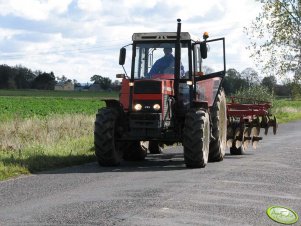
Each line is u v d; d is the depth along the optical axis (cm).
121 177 994
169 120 1227
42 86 14550
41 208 693
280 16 4412
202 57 1243
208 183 900
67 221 618
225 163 1262
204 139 1184
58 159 1227
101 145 1175
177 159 1388
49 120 2227
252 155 1458
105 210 675
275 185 887
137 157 1350
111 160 1188
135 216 639
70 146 1491
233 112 1484
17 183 914
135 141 1238
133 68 1277
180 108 1258
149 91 1198
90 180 952
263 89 4234
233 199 754
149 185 882
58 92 12338
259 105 1572
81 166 1193
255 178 965
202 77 1303
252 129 1554
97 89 13675
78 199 755
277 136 2206
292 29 4412
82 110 4028
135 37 1278
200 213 658
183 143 1166
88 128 2031
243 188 850
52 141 1587
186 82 1260
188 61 1263
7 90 13262
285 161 1259
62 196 781
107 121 1182
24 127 1933
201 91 1330
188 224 602
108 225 597
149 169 1138
